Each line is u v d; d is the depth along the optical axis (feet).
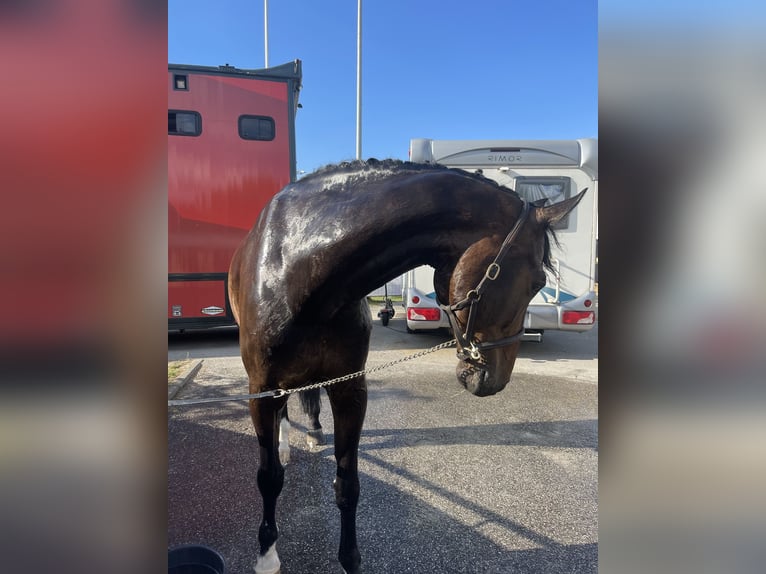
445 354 21.66
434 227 4.96
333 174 5.59
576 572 6.49
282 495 8.66
